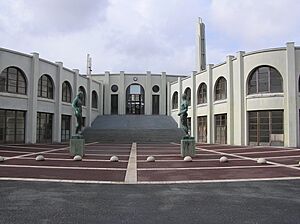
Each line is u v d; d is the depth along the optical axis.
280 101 27.97
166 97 48.69
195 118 38.53
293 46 27.58
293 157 18.72
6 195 8.30
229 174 12.20
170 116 46.22
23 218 6.25
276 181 10.67
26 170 12.87
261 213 6.70
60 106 34.72
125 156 19.47
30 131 30.47
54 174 11.91
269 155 20.05
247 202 7.69
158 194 8.59
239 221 6.14
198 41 45.97
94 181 10.53
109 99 48.41
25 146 27.09
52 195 8.34
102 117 45.66
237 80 30.70
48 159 17.08
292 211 6.86
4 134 28.45
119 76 48.59
